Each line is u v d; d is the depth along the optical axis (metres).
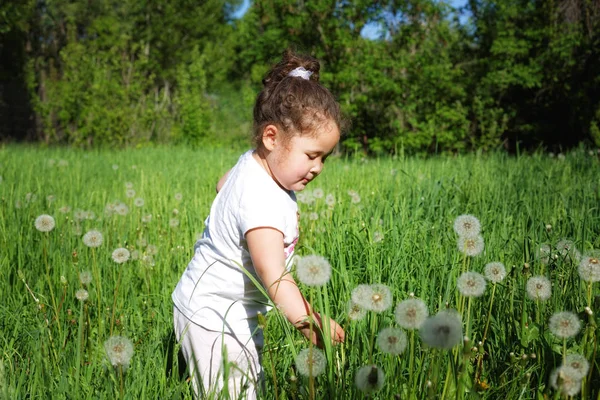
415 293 2.71
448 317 1.46
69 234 3.92
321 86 2.11
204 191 6.28
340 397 1.84
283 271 1.98
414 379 1.79
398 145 18.30
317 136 2.03
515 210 4.27
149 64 34.09
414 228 3.56
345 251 3.20
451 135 18.42
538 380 1.97
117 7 38.50
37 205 5.01
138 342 2.53
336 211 4.05
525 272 2.34
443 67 18.97
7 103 33.69
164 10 38.59
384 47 18.31
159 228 4.25
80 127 20.67
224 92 40.44
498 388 1.95
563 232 3.58
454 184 5.46
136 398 2.03
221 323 2.13
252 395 2.10
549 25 20.56
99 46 26.19
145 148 17.97
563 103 20.44
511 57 20.80
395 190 5.43
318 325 1.91
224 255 2.14
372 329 1.77
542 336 2.11
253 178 2.10
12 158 10.88
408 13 18.27
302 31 18.36
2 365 2.08
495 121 19.53
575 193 5.06
